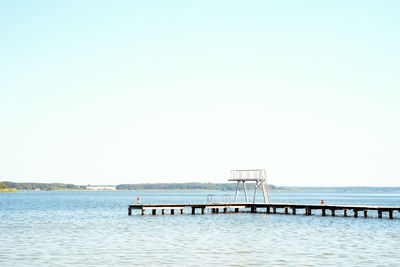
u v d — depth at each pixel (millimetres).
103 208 100750
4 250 35844
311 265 30000
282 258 32406
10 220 65000
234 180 88062
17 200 165375
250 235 45406
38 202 143125
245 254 34000
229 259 32031
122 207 106188
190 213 77938
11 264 30344
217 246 37938
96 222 60719
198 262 31000
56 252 34906
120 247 37406
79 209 96625
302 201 167125
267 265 30031
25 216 73875
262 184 86500
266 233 47094
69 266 29688
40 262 30984
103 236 44688
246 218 66688
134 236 44625
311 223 58406
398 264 30266
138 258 32375
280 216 70688
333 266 29656
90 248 36875
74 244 39094
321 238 42969
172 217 69062
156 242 40312
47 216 73688
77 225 56312
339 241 40875
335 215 72125
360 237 43688
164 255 33562
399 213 81812
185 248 36844
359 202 158125
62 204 126500
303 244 39062
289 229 51000
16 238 43156
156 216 71375
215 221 61688
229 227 53375
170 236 44625
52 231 49281
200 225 55906
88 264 30312
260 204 78500
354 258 32344
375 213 80562
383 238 42906
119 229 51250
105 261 31312
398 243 39562
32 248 36875
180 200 170625
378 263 30594
